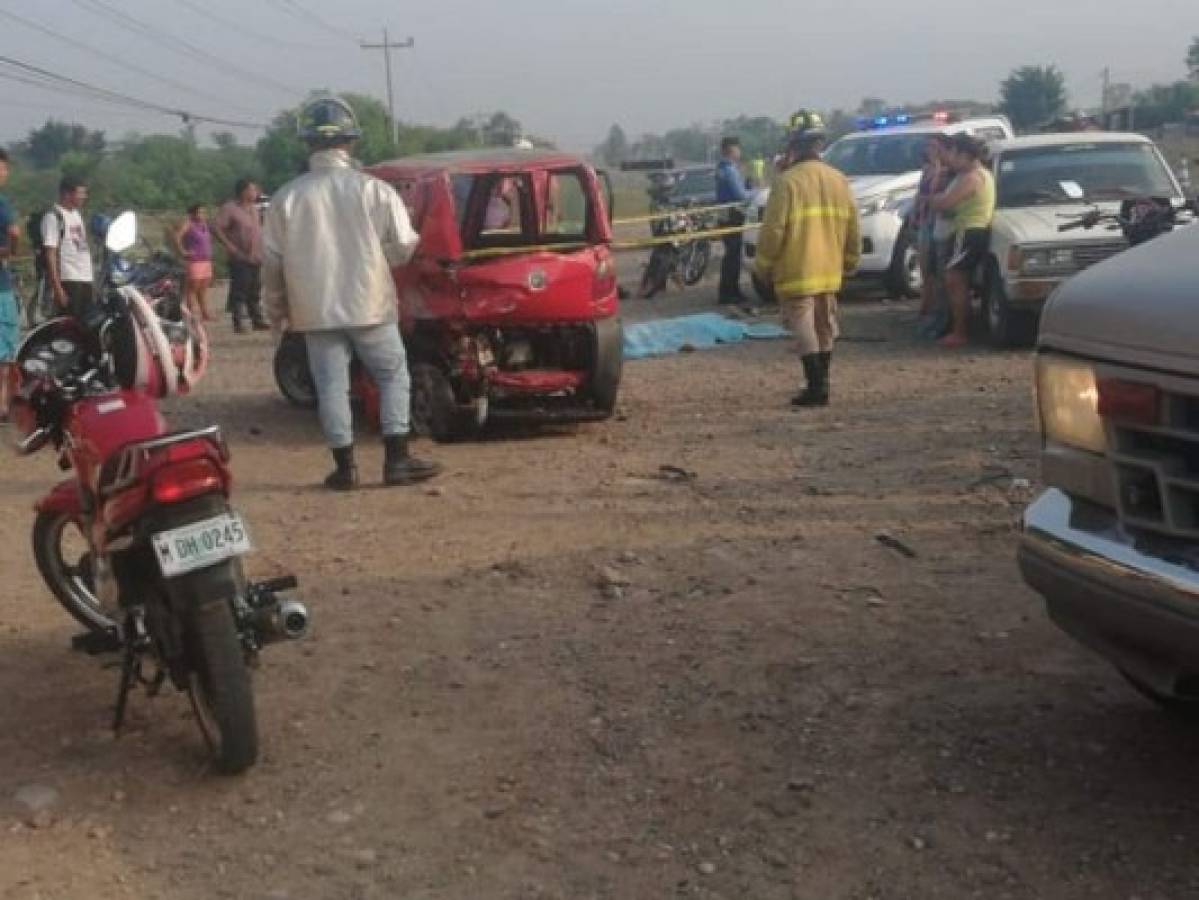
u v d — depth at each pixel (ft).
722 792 14.24
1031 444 28.35
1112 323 12.73
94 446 15.23
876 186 56.34
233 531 14.57
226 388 42.01
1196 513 12.19
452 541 23.41
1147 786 13.88
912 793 13.98
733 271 57.82
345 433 27.40
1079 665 16.76
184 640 15.03
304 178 26.73
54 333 16.84
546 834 13.65
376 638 18.93
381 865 13.26
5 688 17.81
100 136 229.86
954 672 16.75
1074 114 64.49
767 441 30.32
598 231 32.35
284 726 16.31
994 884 12.34
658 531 23.36
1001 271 41.45
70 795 14.90
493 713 16.40
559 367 32.50
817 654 17.51
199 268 64.44
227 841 13.84
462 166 31.83
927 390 35.60
